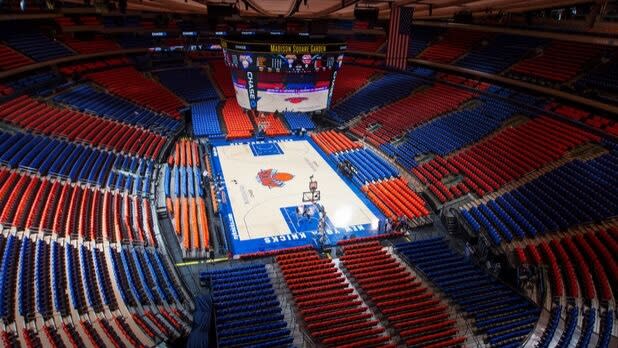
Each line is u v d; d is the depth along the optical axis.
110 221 22.31
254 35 33.69
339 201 28.23
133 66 46.25
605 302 16.64
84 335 14.34
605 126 27.75
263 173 32.03
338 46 29.33
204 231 23.36
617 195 22.50
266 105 31.30
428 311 17.38
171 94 44.19
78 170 25.97
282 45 28.67
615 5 29.08
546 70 34.12
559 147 27.80
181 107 42.53
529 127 30.84
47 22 40.81
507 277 19.61
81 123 31.58
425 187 29.06
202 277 19.67
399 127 37.59
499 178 27.11
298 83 30.22
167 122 38.50
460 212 25.34
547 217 22.64
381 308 17.75
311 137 39.84
